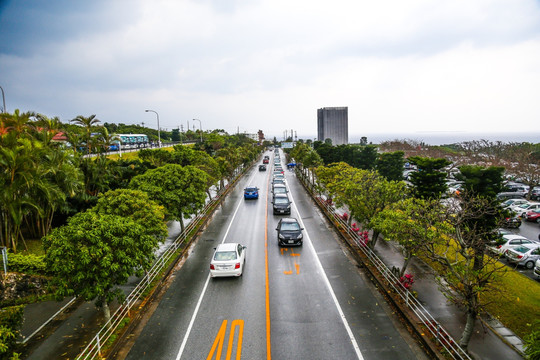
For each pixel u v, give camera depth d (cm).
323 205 2883
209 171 3103
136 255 1035
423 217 1084
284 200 2819
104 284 955
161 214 1439
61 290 927
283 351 939
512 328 1062
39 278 1398
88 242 962
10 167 1426
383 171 3403
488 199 1178
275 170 5603
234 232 2234
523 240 1777
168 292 1347
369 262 1588
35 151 1522
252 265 1620
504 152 4553
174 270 1589
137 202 1375
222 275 1433
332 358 908
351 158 4322
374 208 1565
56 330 1101
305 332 1034
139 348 972
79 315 1198
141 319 1138
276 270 1552
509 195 3341
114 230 1000
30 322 1162
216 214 2809
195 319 1127
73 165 1891
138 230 1066
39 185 1526
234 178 4822
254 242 1998
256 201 3347
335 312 1159
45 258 955
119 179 2480
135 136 6347
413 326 1038
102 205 1376
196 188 2055
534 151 4384
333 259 1695
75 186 1789
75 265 936
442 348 925
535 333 708
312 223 2445
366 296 1281
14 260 1406
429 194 1702
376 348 952
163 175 1975
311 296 1282
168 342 998
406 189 1727
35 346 1009
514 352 931
